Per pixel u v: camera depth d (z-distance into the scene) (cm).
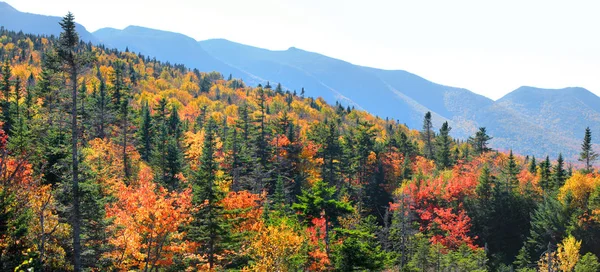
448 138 9562
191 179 4306
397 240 5222
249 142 7119
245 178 5450
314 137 8256
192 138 6631
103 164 3988
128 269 2444
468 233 6384
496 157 9794
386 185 7831
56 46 2169
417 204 6438
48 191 2336
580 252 5478
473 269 4875
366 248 2922
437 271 4706
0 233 1831
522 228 6569
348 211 2984
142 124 7088
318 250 2984
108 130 6247
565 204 5922
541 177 7869
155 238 2311
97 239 2578
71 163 2475
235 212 2811
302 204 2983
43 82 5766
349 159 7794
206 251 2839
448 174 7381
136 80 18788
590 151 8562
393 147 9706
